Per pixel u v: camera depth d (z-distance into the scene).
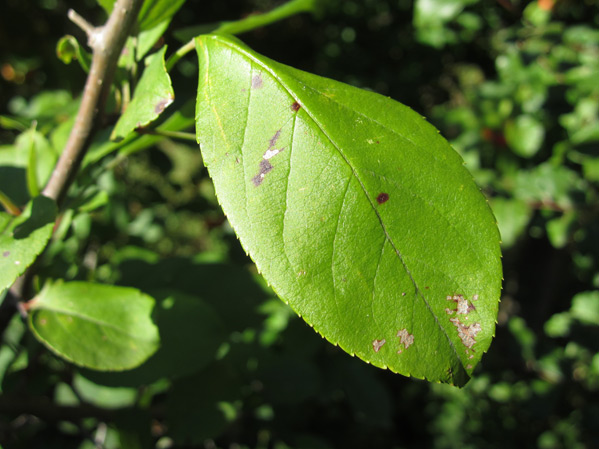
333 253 0.08
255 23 0.14
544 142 0.30
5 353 0.17
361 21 0.51
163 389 0.19
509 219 0.26
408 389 0.45
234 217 0.08
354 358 0.26
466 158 0.29
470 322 0.08
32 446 0.22
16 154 0.15
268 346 0.24
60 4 0.42
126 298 0.13
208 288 0.18
